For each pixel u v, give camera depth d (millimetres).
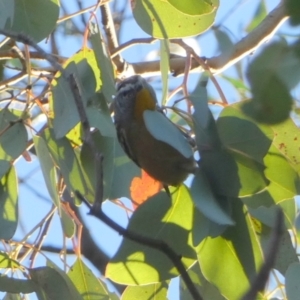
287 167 5281
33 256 6148
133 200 5934
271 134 4910
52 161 5645
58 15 5957
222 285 5422
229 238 5395
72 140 6004
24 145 5836
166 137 4480
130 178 5785
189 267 5645
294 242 6141
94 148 4121
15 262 5945
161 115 4605
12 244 6152
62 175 5738
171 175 5230
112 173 5750
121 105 5602
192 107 5133
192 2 5777
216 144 4859
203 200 4871
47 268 5938
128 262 5688
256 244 5320
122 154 5762
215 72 6922
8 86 6316
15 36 4582
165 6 5906
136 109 5469
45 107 6766
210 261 5457
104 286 6312
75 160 5766
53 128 5754
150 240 4102
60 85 5680
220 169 4930
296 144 5289
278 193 5320
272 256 3236
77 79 5699
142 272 5711
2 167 5785
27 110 5922
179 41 6086
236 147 4934
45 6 5957
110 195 5742
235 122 4910
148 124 4520
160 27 5914
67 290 5906
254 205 5305
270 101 2889
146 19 5934
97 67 5844
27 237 6172
